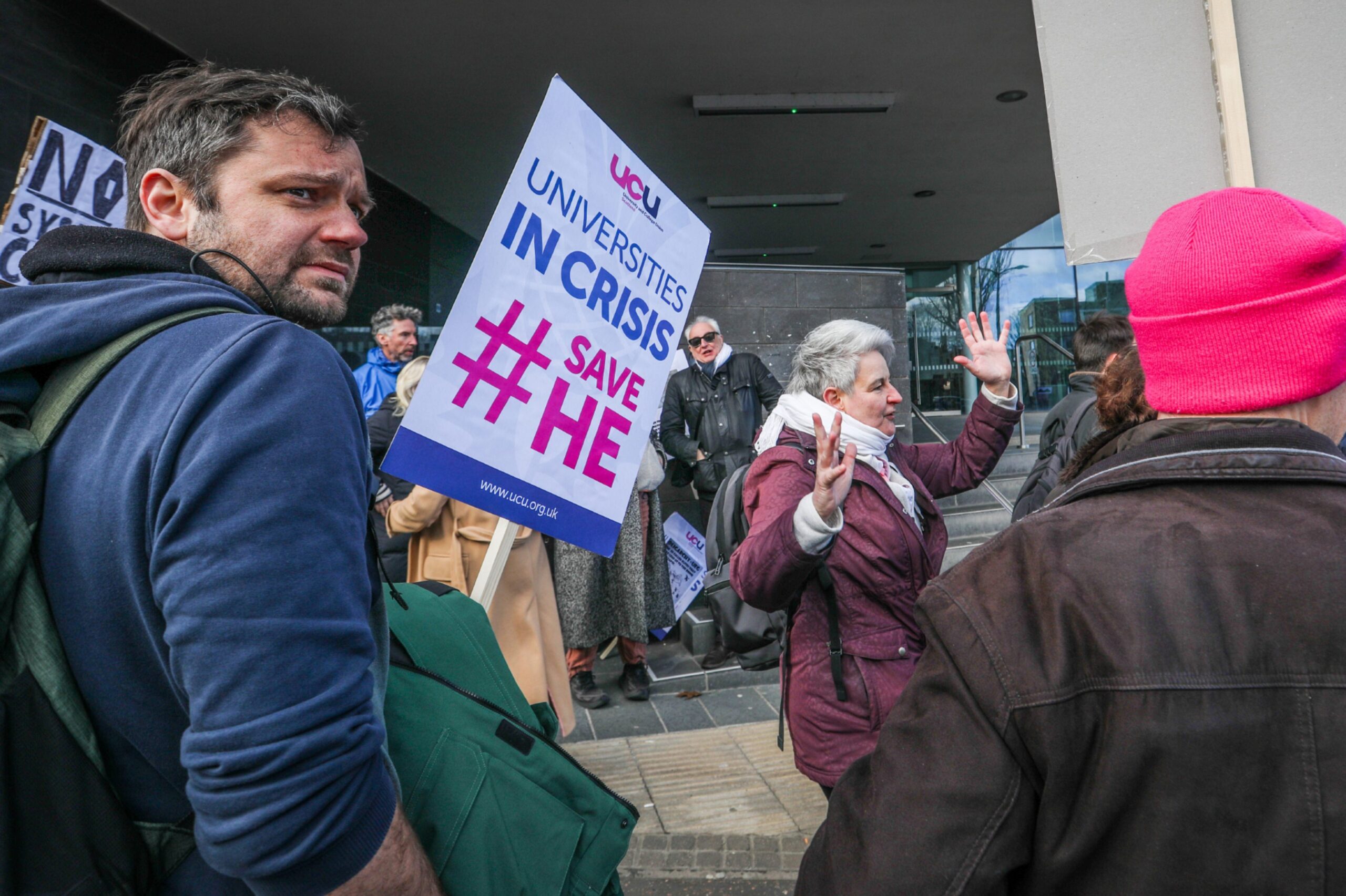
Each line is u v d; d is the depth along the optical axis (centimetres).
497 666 108
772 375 554
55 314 69
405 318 469
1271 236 71
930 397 1290
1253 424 73
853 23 570
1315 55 148
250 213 82
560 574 400
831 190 925
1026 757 67
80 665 65
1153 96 157
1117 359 136
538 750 93
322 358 73
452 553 288
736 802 302
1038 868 68
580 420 157
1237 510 69
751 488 198
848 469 162
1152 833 62
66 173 257
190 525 60
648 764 337
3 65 404
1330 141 148
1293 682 60
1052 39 167
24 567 64
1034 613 70
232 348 67
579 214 160
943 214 1025
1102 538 70
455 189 823
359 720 63
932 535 207
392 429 317
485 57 591
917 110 712
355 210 94
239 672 58
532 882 87
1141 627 64
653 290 174
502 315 146
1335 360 70
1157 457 74
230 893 68
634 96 673
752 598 173
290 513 62
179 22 512
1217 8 147
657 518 432
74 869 62
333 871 61
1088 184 163
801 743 185
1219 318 72
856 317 595
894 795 71
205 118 81
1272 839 59
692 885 252
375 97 647
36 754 62
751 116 712
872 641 178
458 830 84
